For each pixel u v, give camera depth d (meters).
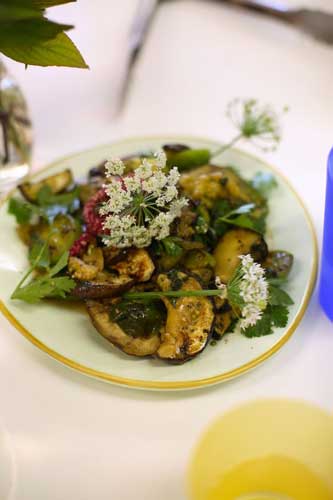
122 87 0.66
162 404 0.40
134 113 0.63
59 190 0.51
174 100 0.65
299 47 0.70
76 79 0.67
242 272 0.41
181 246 0.44
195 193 0.48
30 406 0.40
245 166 0.54
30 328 0.42
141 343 0.41
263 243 0.46
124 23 0.75
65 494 0.36
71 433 0.39
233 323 0.43
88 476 0.37
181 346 0.40
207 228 0.46
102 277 0.43
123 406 0.40
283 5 0.75
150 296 0.42
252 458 0.38
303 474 0.37
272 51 0.70
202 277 0.44
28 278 0.46
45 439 0.39
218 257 0.46
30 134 0.56
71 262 0.44
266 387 0.41
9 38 0.38
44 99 0.65
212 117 0.63
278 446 0.38
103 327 0.41
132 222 0.42
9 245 0.48
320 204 0.53
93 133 0.61
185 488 0.37
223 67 0.69
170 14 0.76
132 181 0.41
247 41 0.71
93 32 0.74
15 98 0.52
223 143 0.58
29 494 0.37
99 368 0.40
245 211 0.46
